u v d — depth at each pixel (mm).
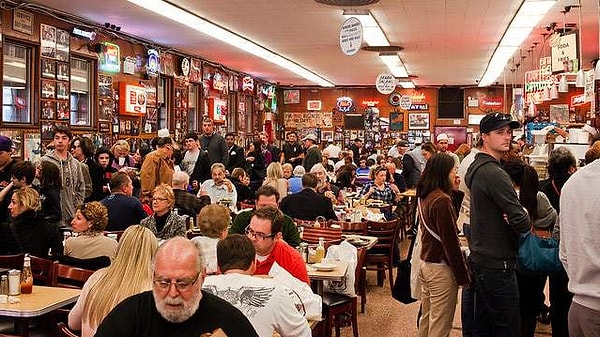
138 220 7043
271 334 3238
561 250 3283
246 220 5773
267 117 24922
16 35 9992
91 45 12227
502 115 4375
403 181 12844
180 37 14055
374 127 26531
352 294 6004
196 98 17922
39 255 5648
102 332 2367
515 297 4410
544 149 9602
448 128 26000
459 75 21859
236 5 10945
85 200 8219
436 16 11711
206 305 2436
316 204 8039
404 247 11414
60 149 7684
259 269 4461
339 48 15789
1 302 4258
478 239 4445
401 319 7133
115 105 13195
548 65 14164
